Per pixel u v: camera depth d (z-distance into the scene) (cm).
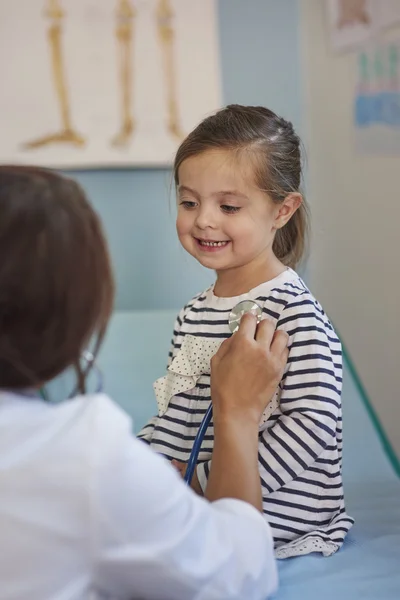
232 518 71
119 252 208
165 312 194
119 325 189
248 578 69
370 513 129
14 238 62
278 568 100
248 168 110
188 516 65
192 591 65
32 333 63
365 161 201
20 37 199
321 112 207
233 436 84
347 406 177
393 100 194
